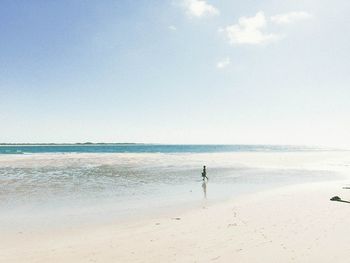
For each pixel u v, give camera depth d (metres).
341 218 12.70
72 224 12.98
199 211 15.04
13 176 30.38
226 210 14.76
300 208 14.78
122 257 8.95
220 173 35.50
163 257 8.85
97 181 27.38
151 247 9.73
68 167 40.53
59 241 10.67
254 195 19.95
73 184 25.41
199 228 11.70
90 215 14.64
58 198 19.25
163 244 9.98
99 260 8.76
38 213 15.13
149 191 22.12
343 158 72.38
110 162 50.19
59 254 9.31
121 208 16.25
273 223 12.07
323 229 11.11
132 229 12.02
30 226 12.68
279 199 17.58
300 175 34.16
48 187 23.72
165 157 66.94
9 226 12.72
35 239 10.94
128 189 23.03
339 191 20.86
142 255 9.05
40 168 38.78
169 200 18.61
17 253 9.45
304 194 19.47
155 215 14.46
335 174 35.44
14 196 19.89
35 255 9.25
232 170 39.19
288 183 27.12
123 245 10.02
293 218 12.79
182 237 10.66
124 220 13.56
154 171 36.72
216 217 13.38
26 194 20.64
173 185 25.33
